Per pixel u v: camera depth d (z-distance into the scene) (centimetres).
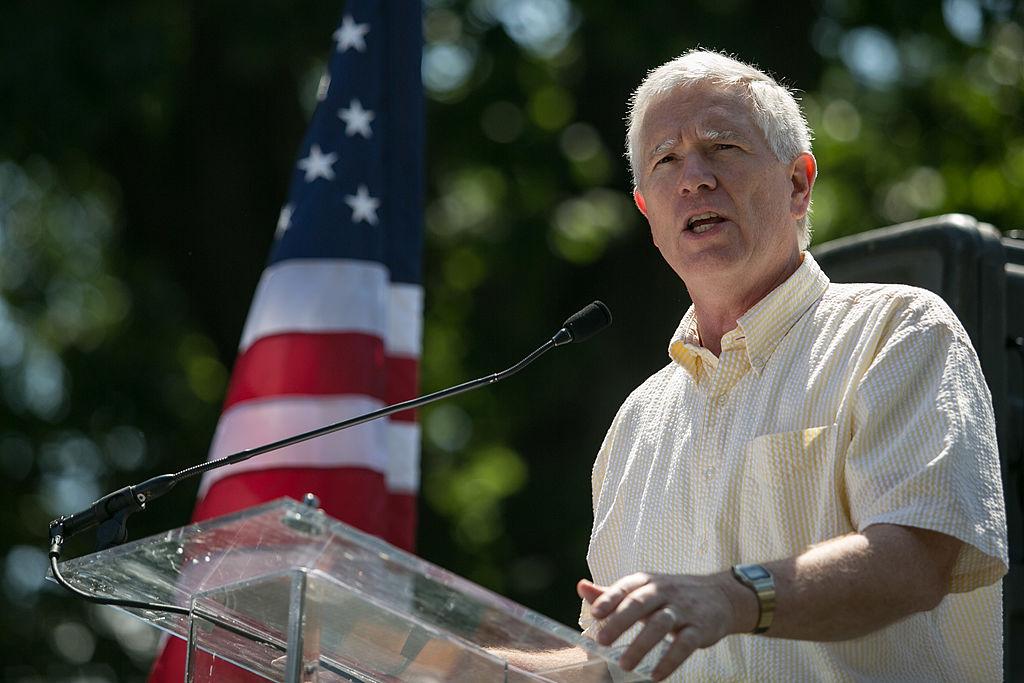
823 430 938
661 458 1030
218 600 791
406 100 1722
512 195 3766
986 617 945
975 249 1284
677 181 1043
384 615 737
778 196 1038
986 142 3931
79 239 3728
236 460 984
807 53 3544
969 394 898
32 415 3681
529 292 3797
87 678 3497
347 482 1581
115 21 3022
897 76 3884
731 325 1044
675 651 746
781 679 917
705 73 1062
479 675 774
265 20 3150
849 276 1359
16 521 3656
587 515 3572
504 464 3831
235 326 3519
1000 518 859
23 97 2978
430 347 3812
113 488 3609
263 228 3516
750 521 953
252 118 3459
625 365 3562
